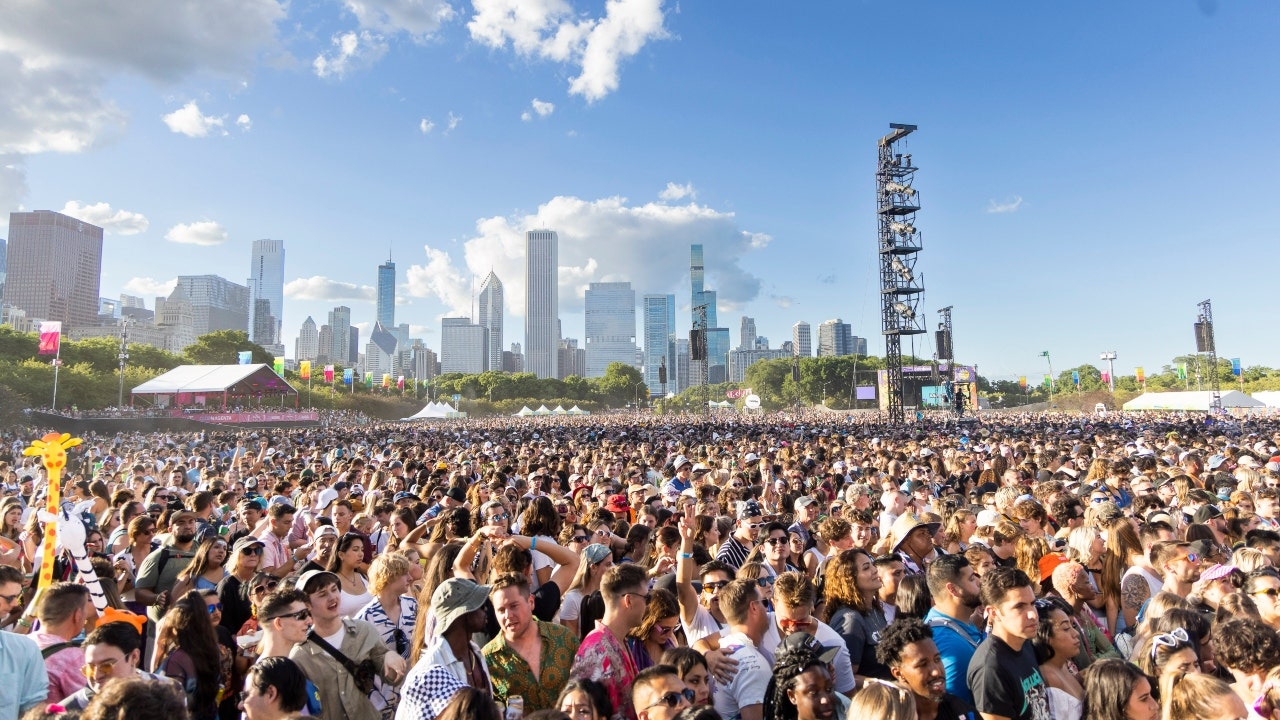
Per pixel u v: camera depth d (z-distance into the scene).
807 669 3.72
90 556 6.60
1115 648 5.55
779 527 6.83
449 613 3.95
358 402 118.81
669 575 5.40
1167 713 3.89
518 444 31.03
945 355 78.56
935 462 17.39
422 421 98.56
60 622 4.60
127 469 18.16
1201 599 5.60
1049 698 4.18
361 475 15.46
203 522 8.83
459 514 7.38
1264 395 72.50
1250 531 7.20
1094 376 166.50
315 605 4.57
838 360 156.50
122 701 2.92
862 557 5.29
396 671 4.59
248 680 3.90
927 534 6.71
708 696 3.90
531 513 7.24
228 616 6.00
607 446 23.81
